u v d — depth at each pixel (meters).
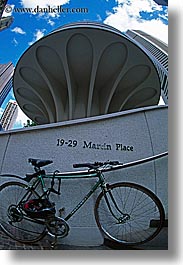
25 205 3.71
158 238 3.62
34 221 3.68
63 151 3.79
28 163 3.77
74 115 6.98
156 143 3.82
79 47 6.43
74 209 3.66
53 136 3.83
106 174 3.71
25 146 3.82
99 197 3.67
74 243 3.62
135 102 7.54
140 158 3.76
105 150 3.79
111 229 3.63
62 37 6.20
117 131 3.85
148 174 3.72
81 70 6.89
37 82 7.15
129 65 6.83
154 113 3.94
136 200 3.67
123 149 3.79
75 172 3.72
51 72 6.97
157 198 3.65
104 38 6.24
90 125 3.87
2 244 3.67
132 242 3.61
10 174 3.77
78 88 7.16
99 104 7.21
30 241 3.66
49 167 3.75
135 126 3.87
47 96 7.26
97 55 6.51
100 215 3.65
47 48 6.48
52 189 3.71
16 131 3.87
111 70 6.95
